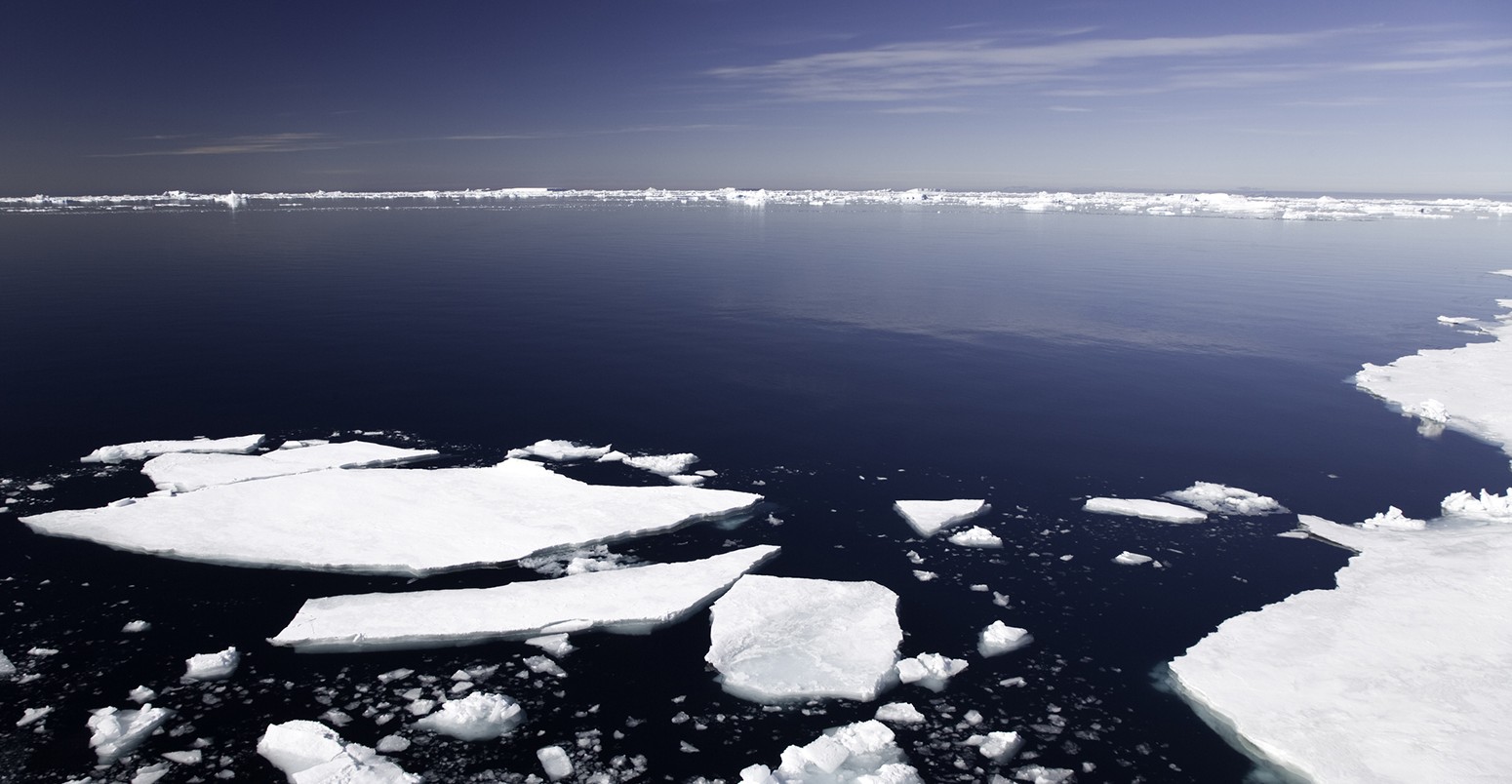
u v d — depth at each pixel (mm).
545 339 37000
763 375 31500
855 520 19391
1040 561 17609
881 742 11977
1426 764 11211
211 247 73562
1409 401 28656
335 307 43844
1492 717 12055
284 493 19328
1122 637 14898
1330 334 40562
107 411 25688
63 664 13359
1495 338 39719
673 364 33062
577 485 20312
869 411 27453
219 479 20297
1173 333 40656
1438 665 13352
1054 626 15227
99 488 19953
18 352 32656
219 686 12930
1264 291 54844
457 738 11992
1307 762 11461
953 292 52719
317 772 10938
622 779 11320
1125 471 22500
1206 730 12453
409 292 49656
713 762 11727
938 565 17422
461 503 19203
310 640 14016
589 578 16156
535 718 12508
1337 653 13805
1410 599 15398
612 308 45188
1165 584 16719
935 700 13125
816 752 11578
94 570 16188
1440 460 23344
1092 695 13281
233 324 38938
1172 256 75875
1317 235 104625
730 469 22250
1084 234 103062
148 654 13664
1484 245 92562
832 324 41656
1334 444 24719
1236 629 14695
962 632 15008
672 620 15148
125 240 78812
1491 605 15031
